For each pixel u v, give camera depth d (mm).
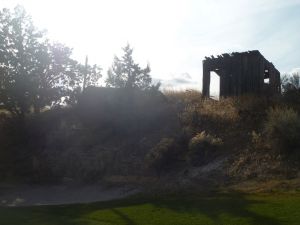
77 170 23125
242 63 26953
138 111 26203
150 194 17562
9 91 29531
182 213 13438
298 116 20531
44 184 22453
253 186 16719
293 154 18547
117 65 28547
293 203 13422
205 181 18391
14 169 24828
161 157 21156
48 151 26188
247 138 21094
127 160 22797
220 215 12828
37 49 30172
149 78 28312
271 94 25078
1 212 15109
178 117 25203
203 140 20969
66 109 31000
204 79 28234
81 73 31594
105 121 26766
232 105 24625
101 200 18172
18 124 29688
